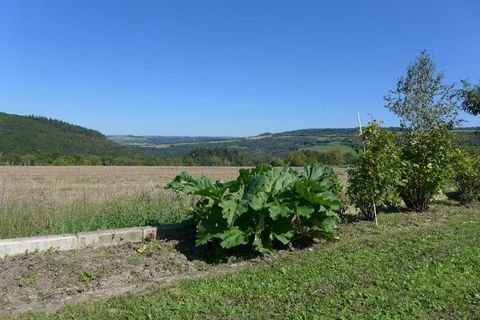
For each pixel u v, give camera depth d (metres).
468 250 7.59
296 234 7.93
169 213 9.55
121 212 9.15
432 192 11.98
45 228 8.24
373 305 5.20
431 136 12.06
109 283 5.95
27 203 8.77
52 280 5.87
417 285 5.87
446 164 12.05
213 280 6.03
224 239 6.91
